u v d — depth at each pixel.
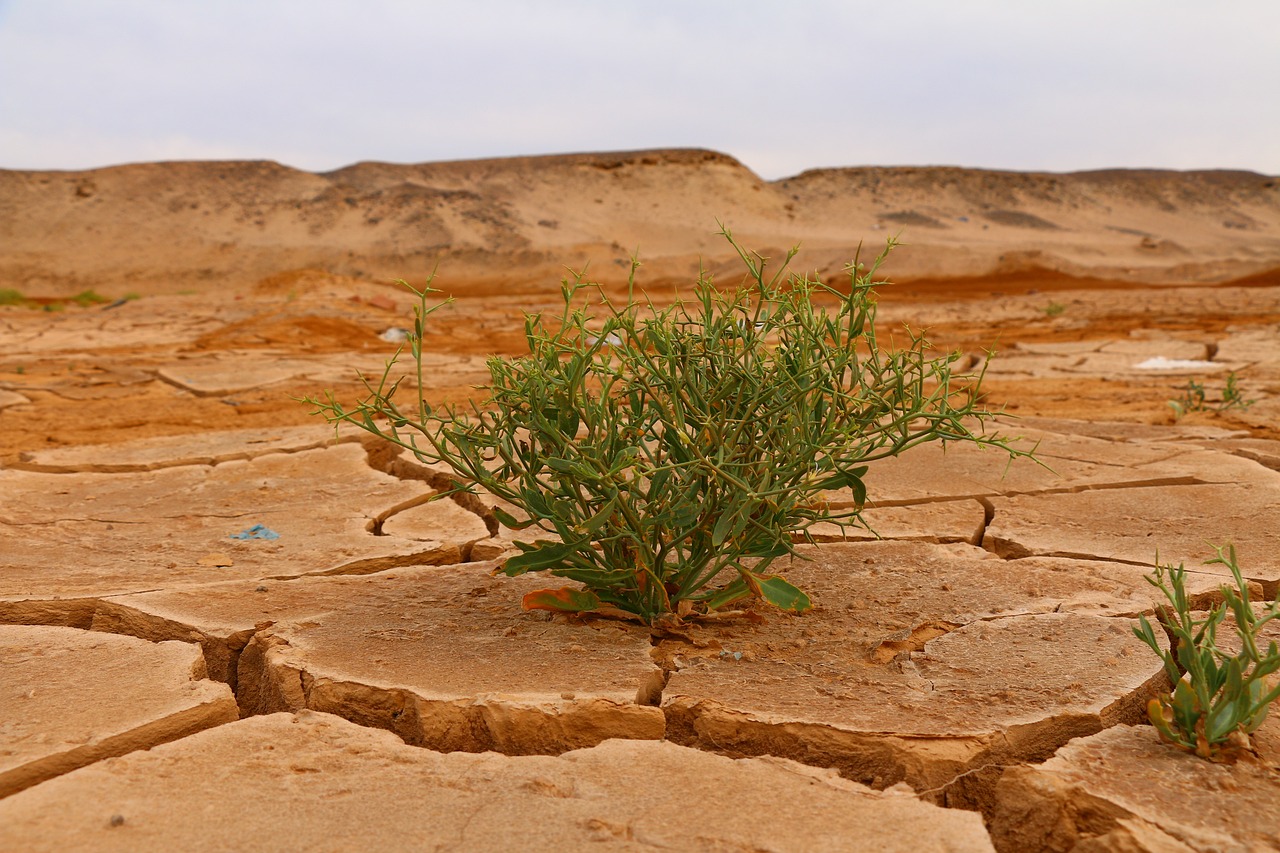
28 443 8.09
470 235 81.12
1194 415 8.30
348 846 1.92
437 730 2.59
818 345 3.04
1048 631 3.13
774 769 2.25
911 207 122.44
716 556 3.29
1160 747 2.34
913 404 3.08
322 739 2.40
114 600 3.57
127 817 2.01
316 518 5.00
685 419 3.12
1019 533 4.44
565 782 2.18
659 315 3.12
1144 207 138.00
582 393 3.07
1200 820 2.02
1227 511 4.73
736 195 105.12
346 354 15.59
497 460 5.74
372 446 6.98
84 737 2.42
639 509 3.36
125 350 16.61
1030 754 2.45
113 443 7.21
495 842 1.93
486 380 11.70
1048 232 112.75
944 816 2.04
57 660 2.94
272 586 3.79
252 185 97.62
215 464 6.49
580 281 3.08
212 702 2.62
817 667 2.89
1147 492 5.16
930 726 2.45
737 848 1.91
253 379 12.05
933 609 3.39
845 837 1.96
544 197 102.50
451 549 4.37
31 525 4.97
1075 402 9.30
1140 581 3.67
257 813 2.04
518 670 2.85
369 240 82.75
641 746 2.36
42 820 1.99
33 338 19.03
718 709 2.57
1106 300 27.94
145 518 5.11
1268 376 10.77
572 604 3.30
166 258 80.25
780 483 3.11
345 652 3.02
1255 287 40.59
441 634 3.19
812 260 52.19
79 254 82.00
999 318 22.11
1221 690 2.45
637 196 103.38
